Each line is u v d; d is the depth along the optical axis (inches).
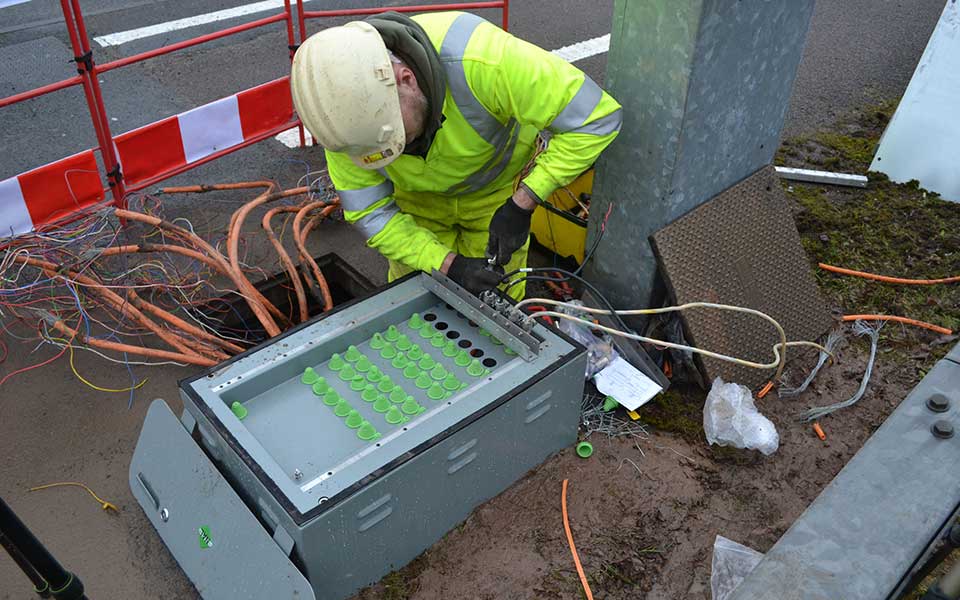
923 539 42.8
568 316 94.8
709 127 99.5
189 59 215.8
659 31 91.6
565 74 87.0
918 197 155.3
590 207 112.6
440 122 87.2
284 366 91.5
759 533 92.9
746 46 96.1
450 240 116.4
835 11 255.0
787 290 117.1
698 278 106.7
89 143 176.9
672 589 87.0
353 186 94.8
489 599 85.3
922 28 242.5
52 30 232.7
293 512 72.5
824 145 175.3
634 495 96.8
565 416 97.3
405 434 81.0
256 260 136.4
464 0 251.8
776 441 101.7
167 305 126.0
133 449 102.3
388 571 86.5
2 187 123.6
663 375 110.0
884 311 126.9
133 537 91.5
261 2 253.1
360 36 79.4
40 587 51.3
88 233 135.0
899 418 48.6
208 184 159.2
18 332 120.1
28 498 95.5
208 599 80.7
